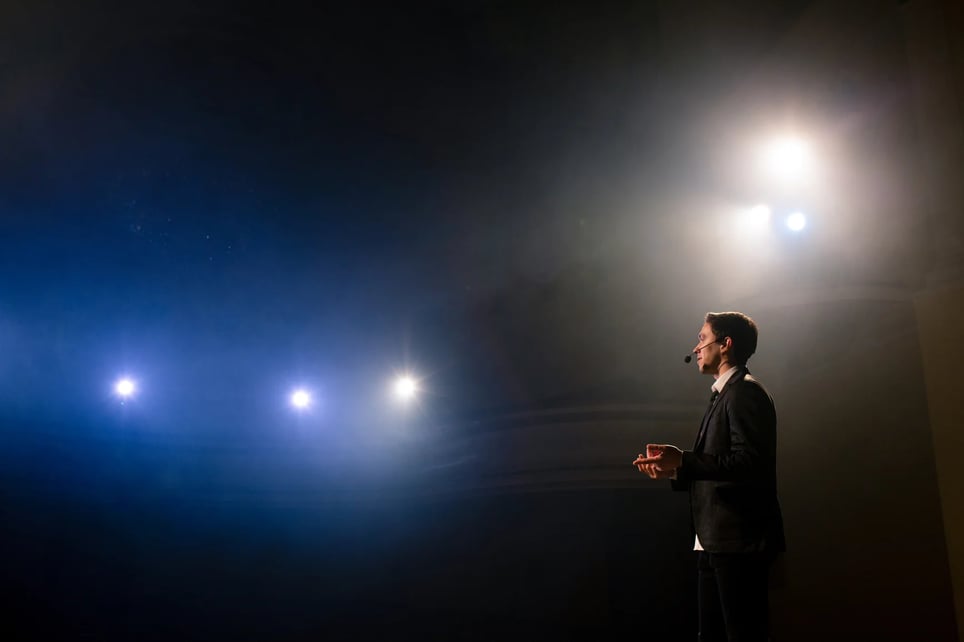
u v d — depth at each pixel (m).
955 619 3.36
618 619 5.39
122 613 5.58
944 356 3.55
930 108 3.81
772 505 2.37
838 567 3.78
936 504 3.54
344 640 4.93
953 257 3.57
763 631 2.29
